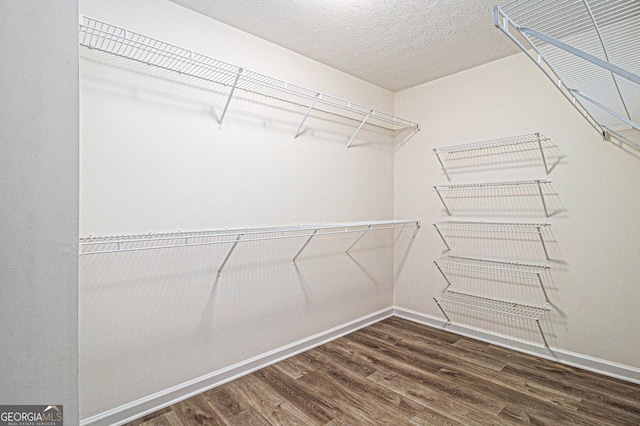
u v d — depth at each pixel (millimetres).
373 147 3217
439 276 3104
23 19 472
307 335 2670
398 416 1803
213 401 1944
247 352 2281
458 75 2945
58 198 492
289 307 2537
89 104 1654
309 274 2678
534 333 2551
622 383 2133
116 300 1743
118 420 1747
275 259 2441
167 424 1745
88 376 1667
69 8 510
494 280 2754
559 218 2430
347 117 2955
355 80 3023
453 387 2086
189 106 1991
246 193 2260
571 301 2385
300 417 1795
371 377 2209
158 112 1873
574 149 2355
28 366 471
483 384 2121
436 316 3137
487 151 2785
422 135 3213
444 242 3066
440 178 3088
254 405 1904
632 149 2139
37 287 476
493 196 2756
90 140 1657
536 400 1947
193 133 2008
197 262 2033
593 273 2295
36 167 476
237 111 2209
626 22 1285
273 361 2416
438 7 1975
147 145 1833
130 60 1778
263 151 2354
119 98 1742
